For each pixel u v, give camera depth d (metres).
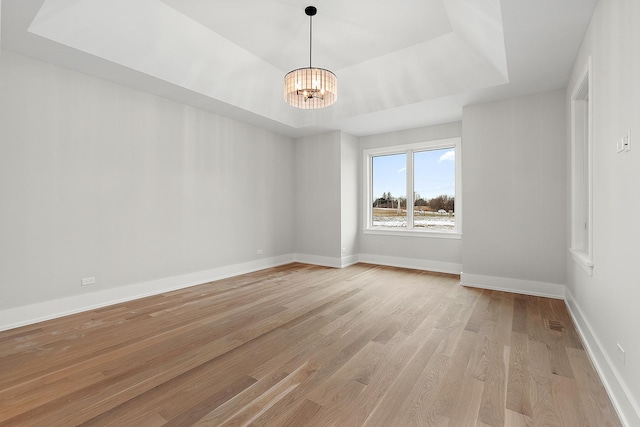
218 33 3.65
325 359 2.36
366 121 5.36
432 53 3.86
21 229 3.07
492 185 4.35
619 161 1.84
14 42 2.85
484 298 3.91
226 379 2.08
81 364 2.29
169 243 4.36
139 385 2.01
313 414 1.72
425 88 4.25
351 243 6.32
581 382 2.03
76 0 2.66
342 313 3.38
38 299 3.17
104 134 3.68
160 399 1.86
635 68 1.60
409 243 5.89
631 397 1.60
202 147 4.79
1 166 2.95
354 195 6.41
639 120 1.55
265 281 4.87
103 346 2.59
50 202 3.26
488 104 4.38
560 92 3.90
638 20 1.55
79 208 3.47
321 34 3.69
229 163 5.23
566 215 3.78
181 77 3.80
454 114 4.95
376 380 2.06
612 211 1.96
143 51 3.32
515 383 2.02
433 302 3.76
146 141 4.09
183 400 1.85
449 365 2.26
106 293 3.69
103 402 1.83
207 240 4.88
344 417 1.70
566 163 3.77
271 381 2.06
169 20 3.25
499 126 4.29
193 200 4.67
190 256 4.62
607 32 2.05
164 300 3.88
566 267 3.77
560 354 2.42
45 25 2.69
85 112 3.51
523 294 4.09
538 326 2.99
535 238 4.05
